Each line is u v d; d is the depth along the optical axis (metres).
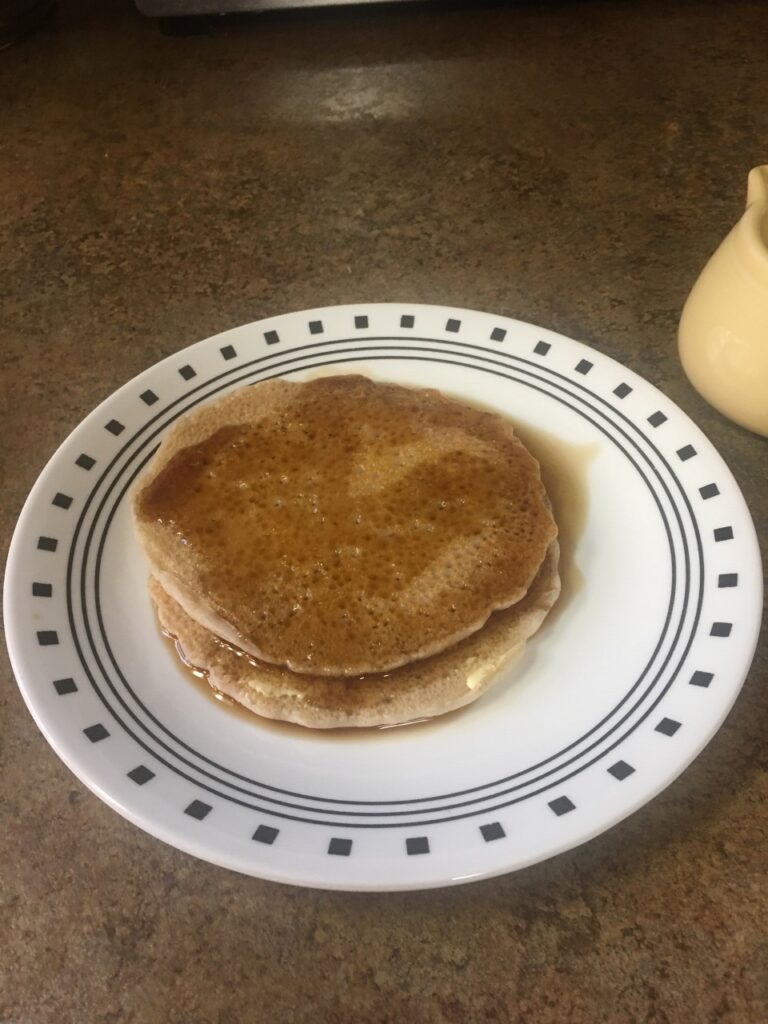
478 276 0.42
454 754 0.26
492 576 0.29
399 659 0.27
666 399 0.33
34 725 0.29
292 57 0.55
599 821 0.23
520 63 0.53
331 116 0.51
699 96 0.51
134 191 0.47
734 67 0.52
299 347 0.36
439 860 0.23
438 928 0.24
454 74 0.53
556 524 0.31
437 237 0.44
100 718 0.26
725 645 0.27
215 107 0.52
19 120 0.52
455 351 0.36
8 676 0.30
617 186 0.46
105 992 0.24
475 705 0.27
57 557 0.30
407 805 0.25
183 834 0.23
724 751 0.27
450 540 0.30
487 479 0.31
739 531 0.29
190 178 0.48
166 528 0.30
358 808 0.25
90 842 0.26
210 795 0.25
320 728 0.27
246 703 0.27
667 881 0.25
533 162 0.48
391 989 0.24
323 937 0.24
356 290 0.42
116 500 0.32
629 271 0.42
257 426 0.33
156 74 0.54
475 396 0.35
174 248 0.44
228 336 0.36
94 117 0.52
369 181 0.47
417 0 0.56
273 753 0.26
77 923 0.25
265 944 0.24
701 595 0.28
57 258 0.44
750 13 0.56
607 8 0.57
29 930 0.25
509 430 0.33
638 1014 0.23
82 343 0.40
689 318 0.35
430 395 0.34
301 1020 0.23
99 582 0.30
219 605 0.28
